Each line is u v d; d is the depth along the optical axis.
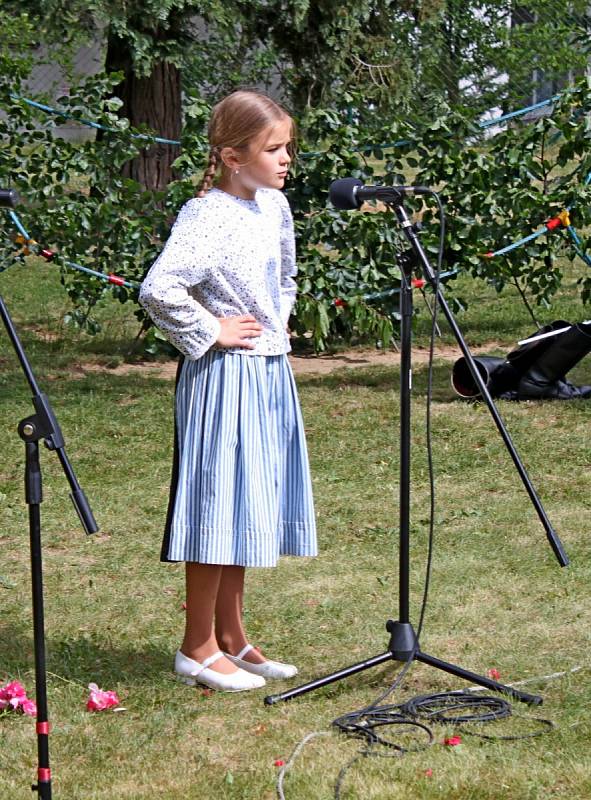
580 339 18.42
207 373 9.03
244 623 11.02
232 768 8.28
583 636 10.55
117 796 7.89
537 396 18.91
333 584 12.03
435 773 8.06
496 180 21.38
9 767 8.32
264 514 9.01
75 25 23.34
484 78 29.09
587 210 21.28
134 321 26.06
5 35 31.97
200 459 9.01
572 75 28.91
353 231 21.31
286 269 9.75
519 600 11.45
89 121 21.09
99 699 9.16
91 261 22.72
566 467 15.73
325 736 8.70
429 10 27.59
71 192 21.48
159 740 8.70
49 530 13.79
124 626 11.02
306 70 27.06
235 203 9.07
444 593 11.67
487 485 15.19
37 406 7.38
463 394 19.17
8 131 21.11
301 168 21.12
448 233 21.44
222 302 9.07
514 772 8.05
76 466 16.16
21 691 9.20
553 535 8.95
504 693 9.27
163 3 21.89
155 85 24.89
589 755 8.28
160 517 14.23
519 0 29.23
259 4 25.41
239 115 8.88
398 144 21.25
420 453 16.55
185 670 9.60
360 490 15.09
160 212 21.42
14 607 11.48
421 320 25.41
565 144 21.17
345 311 21.58
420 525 13.79
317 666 10.08
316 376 21.33
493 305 27.38
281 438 9.29
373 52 28.05
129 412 18.78
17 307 27.33
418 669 9.89
